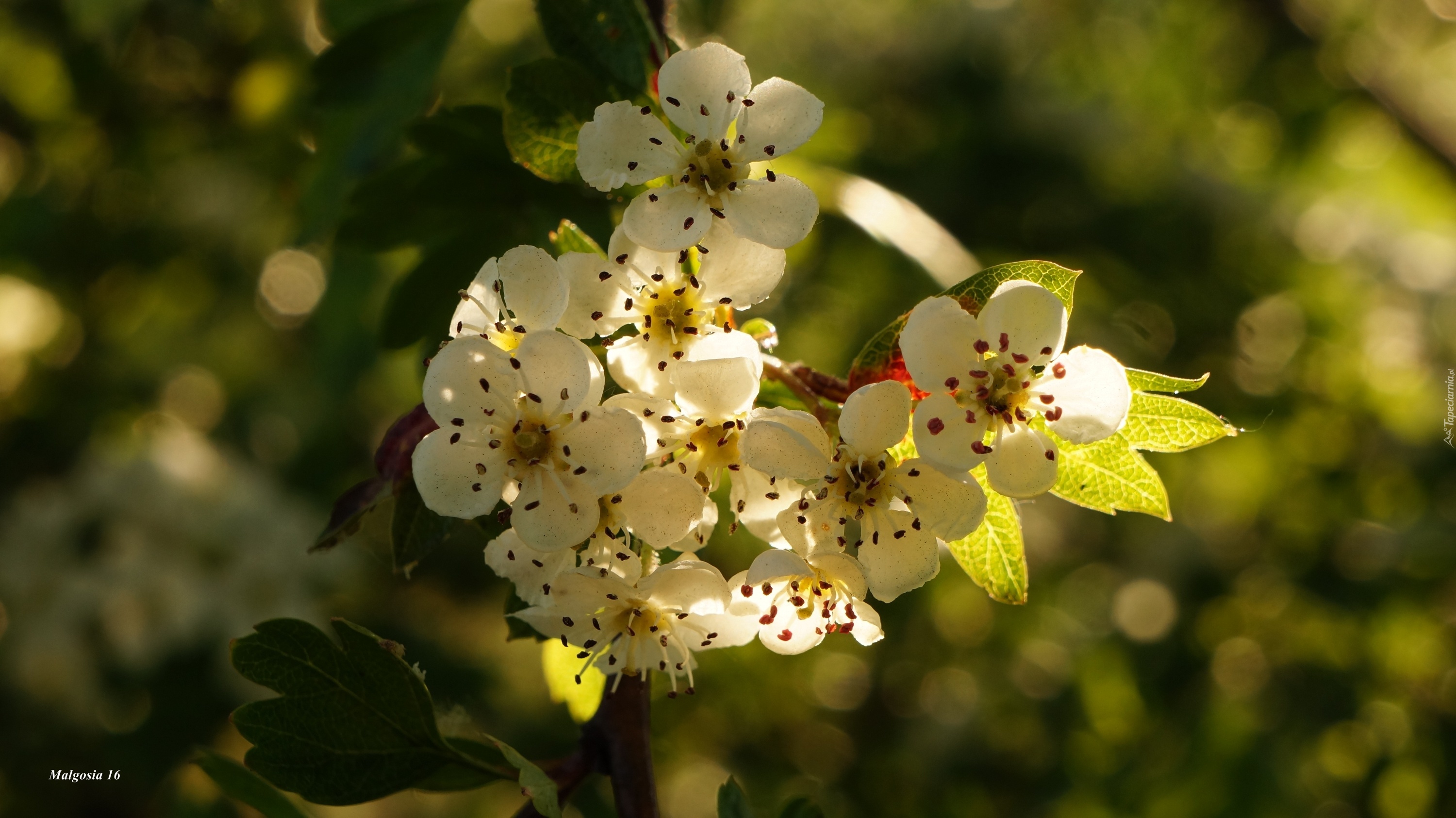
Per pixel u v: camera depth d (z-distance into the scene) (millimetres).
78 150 3945
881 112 5492
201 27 3621
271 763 1484
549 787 1416
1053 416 1406
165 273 4730
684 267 1496
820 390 1541
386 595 4625
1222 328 5059
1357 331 5242
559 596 1461
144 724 3662
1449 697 4508
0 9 3611
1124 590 5121
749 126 1450
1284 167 5258
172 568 3801
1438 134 5074
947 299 1400
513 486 1405
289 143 3680
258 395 4984
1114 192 5297
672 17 1862
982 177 5203
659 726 5336
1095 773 4746
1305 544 4824
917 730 5484
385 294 3742
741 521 1481
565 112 1570
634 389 1474
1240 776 4449
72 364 4734
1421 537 4531
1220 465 5102
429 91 2400
